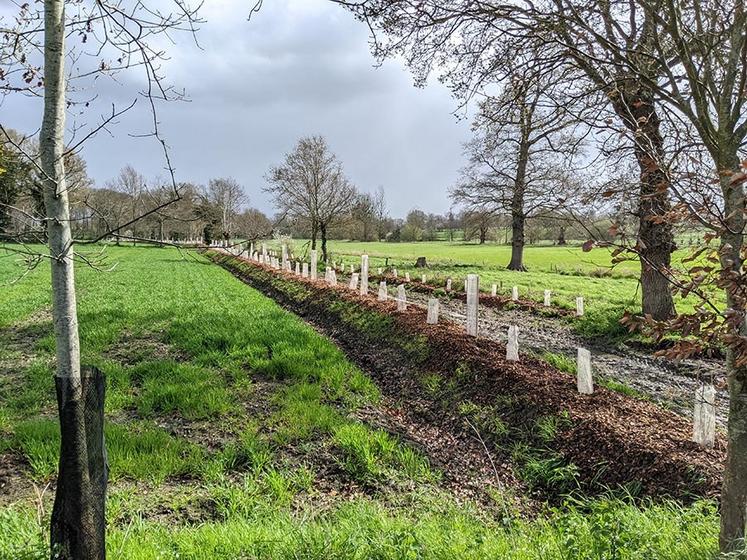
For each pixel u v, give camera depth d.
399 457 6.12
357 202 34.78
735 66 2.83
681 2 3.14
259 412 7.45
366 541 3.82
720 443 5.81
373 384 9.00
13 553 3.29
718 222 2.59
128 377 8.71
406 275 27.11
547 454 6.27
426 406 8.25
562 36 3.59
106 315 14.30
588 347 12.92
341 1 3.19
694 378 10.15
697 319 2.60
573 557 3.49
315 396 8.02
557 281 27.78
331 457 6.10
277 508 4.89
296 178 32.62
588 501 5.18
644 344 12.48
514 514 5.21
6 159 2.69
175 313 15.06
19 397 7.81
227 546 3.84
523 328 15.36
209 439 6.56
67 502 3.00
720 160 2.87
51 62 2.75
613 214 3.04
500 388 7.84
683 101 3.07
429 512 4.98
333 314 15.45
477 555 3.68
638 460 5.55
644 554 3.43
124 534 4.05
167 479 5.50
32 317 15.12
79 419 3.01
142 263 37.22
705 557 3.32
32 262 2.86
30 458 5.71
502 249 60.19
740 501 3.01
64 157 2.88
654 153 2.99
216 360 9.80
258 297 19.70
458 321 16.17
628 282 27.44
